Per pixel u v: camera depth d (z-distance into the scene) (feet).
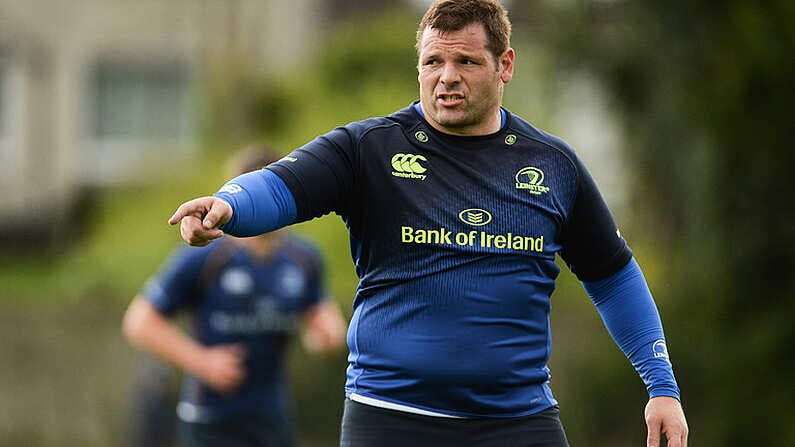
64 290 167.84
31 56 257.14
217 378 78.59
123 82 265.75
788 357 114.32
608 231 48.47
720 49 114.62
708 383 118.32
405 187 44.78
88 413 146.51
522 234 44.96
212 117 227.81
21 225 249.14
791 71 110.93
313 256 83.20
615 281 49.52
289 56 267.39
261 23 250.16
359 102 197.67
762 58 110.93
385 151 45.21
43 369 146.72
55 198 254.27
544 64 134.10
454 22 44.50
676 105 121.90
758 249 116.78
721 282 118.73
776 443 113.50
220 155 211.00
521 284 44.80
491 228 44.62
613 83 130.41
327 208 45.37
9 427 145.18
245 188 43.27
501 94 46.29
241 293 80.18
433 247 44.32
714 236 119.34
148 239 179.83
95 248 191.52
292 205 44.16
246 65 237.45
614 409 129.80
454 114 44.68
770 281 116.88
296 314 82.07
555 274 46.57
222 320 80.18
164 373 117.80
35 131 257.75
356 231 46.01
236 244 80.69
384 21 238.48
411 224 44.47
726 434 116.16
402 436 44.19
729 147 115.65
